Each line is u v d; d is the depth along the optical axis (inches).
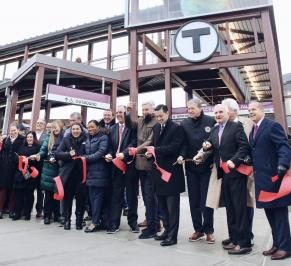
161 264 109.7
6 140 209.8
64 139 176.4
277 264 109.9
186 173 150.5
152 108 164.1
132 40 357.4
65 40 529.3
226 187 129.5
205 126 147.4
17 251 125.0
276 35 374.3
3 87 493.4
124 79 460.1
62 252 124.1
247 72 560.4
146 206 153.5
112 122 189.5
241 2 318.0
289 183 115.8
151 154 142.3
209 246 136.4
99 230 168.6
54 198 176.6
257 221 195.5
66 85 483.8
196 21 321.7
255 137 125.0
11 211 206.2
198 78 461.1
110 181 169.3
